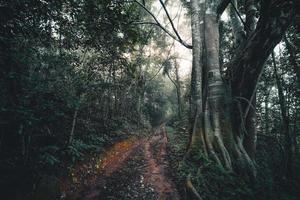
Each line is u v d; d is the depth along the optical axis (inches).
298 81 359.3
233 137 256.7
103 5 188.9
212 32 317.4
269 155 386.6
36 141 186.2
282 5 186.4
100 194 187.6
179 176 221.1
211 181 201.8
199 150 246.1
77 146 219.0
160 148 425.1
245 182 218.1
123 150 375.6
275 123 449.4
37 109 169.9
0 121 135.5
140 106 917.2
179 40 321.1
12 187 136.8
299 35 350.3
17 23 146.6
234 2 360.2
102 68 326.0
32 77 161.8
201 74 310.3
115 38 251.4
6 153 151.6
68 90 222.7
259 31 215.9
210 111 275.7
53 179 167.6
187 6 586.2
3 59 131.6
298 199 239.3
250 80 248.8
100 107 430.3
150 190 200.5
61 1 174.2
